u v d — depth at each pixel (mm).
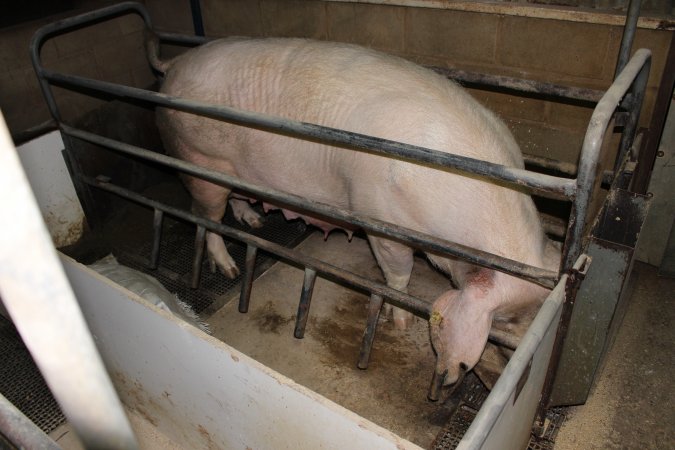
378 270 3104
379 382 2480
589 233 1754
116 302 1919
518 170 1508
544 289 1938
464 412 2326
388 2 3154
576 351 1950
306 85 2424
